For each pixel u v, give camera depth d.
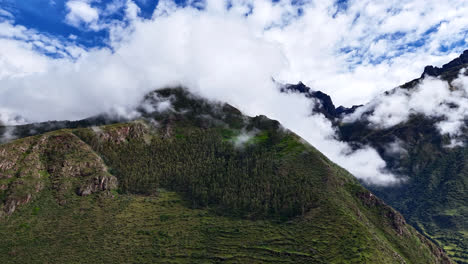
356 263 189.12
